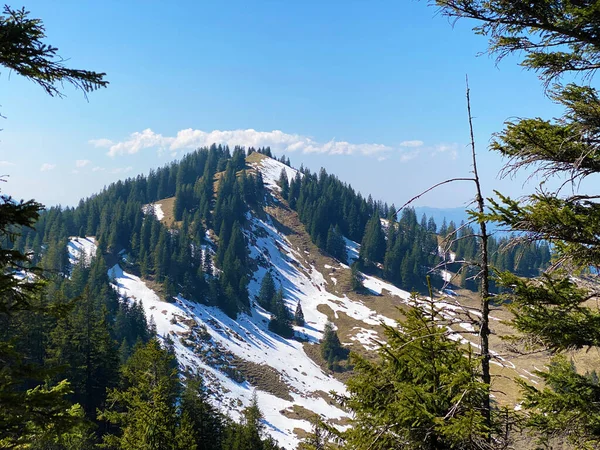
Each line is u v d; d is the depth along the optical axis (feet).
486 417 23.82
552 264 23.75
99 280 312.71
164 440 59.36
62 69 20.18
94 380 114.83
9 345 19.70
